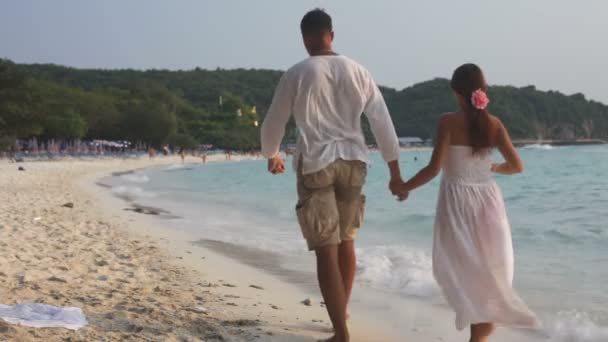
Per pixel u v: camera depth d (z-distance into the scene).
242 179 33.84
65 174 33.69
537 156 66.38
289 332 3.89
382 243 8.65
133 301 4.46
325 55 3.55
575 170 31.17
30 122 56.31
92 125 90.12
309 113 3.43
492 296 3.25
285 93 3.47
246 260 7.25
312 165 3.41
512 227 9.84
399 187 3.56
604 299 4.96
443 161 3.42
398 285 5.66
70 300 4.32
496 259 3.29
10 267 5.49
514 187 19.47
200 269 6.40
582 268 6.31
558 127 169.75
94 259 6.45
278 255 7.68
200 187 25.77
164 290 5.04
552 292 5.27
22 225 9.09
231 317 4.21
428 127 161.62
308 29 3.62
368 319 4.48
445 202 3.42
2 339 3.19
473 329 3.37
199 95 157.50
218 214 13.62
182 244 8.52
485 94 3.31
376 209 13.38
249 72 190.62
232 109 133.75
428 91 175.00
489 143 3.36
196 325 3.88
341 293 3.45
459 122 3.39
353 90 3.47
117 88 129.88
